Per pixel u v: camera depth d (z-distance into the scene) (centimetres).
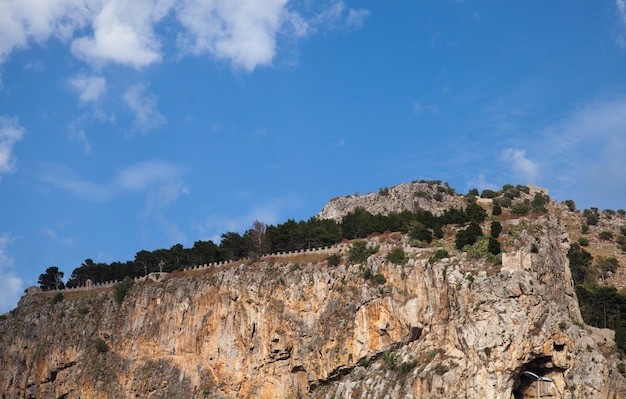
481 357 17138
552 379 17600
